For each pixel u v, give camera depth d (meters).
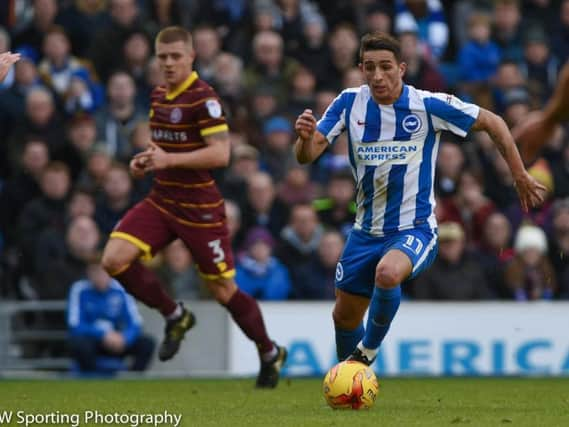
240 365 43.69
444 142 52.69
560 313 44.91
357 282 27.97
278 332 43.25
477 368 44.41
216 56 53.75
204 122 31.05
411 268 26.36
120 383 38.28
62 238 44.91
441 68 61.50
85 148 49.75
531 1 62.22
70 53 56.06
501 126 27.19
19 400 29.98
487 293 46.06
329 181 50.78
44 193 46.28
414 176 27.27
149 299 31.84
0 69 29.83
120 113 51.22
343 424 22.95
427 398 31.08
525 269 46.34
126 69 53.72
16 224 48.06
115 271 31.41
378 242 27.55
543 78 59.81
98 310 42.75
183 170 31.25
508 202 52.22
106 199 46.75
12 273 46.78
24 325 43.59
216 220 31.73
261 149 52.28
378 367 43.72
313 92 54.50
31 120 49.84
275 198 49.44
